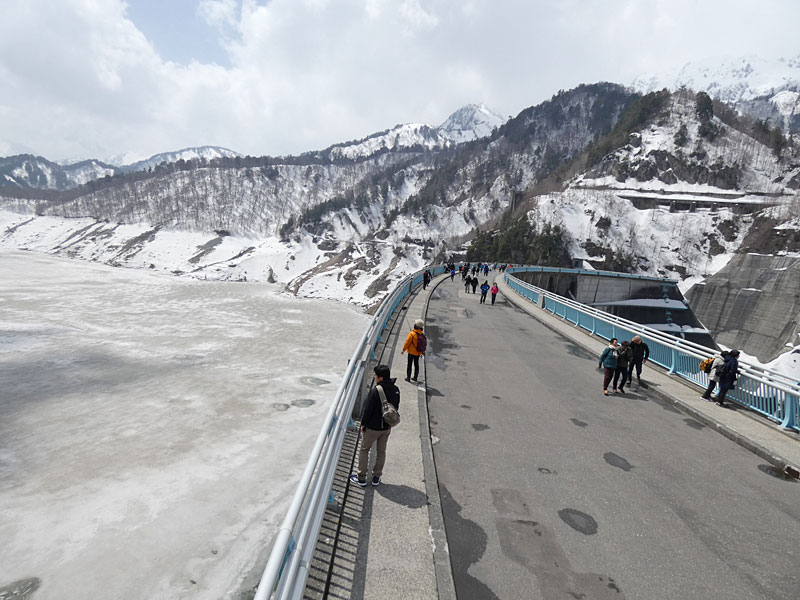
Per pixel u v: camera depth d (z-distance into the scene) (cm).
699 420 998
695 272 12081
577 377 1312
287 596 295
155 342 3081
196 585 822
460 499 621
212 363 2520
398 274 13075
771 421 961
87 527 985
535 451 794
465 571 477
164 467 1270
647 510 621
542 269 7150
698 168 15725
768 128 18400
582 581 473
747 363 1085
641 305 9331
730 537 568
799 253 10294
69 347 2856
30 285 6400
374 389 573
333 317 4709
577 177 18288
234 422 1620
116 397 1888
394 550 485
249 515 1045
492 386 1162
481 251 13075
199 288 7362
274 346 3081
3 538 944
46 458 1316
